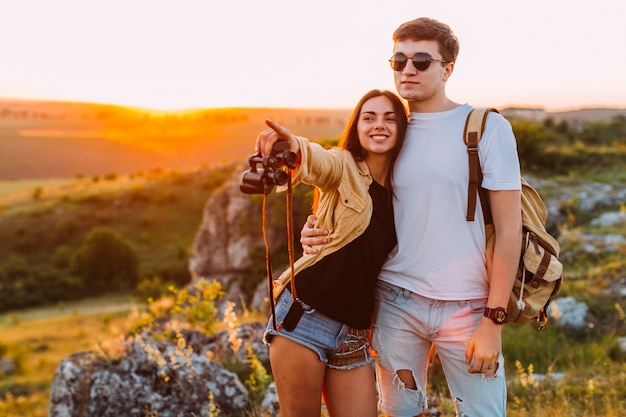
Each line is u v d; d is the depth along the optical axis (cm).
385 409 299
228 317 568
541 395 518
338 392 278
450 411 474
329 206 270
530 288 267
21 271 7144
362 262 272
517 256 259
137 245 7988
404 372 289
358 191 268
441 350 281
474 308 272
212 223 2155
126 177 11269
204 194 9088
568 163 2041
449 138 269
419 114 277
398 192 277
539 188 1672
